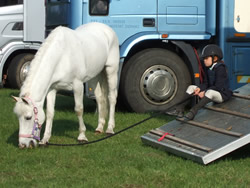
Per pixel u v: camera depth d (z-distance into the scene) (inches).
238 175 213.0
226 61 379.9
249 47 384.2
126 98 374.0
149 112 376.8
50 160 238.8
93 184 200.1
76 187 195.6
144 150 257.8
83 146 269.7
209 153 221.6
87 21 363.9
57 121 349.1
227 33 378.6
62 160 239.1
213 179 206.8
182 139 246.7
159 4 374.3
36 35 515.2
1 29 549.0
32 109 246.8
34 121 249.6
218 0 381.1
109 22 367.2
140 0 370.9
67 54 267.7
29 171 221.1
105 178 209.0
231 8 378.3
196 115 269.9
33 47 541.3
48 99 271.7
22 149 255.0
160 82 375.6
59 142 282.0
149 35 368.8
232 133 230.5
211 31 379.6
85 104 448.8
